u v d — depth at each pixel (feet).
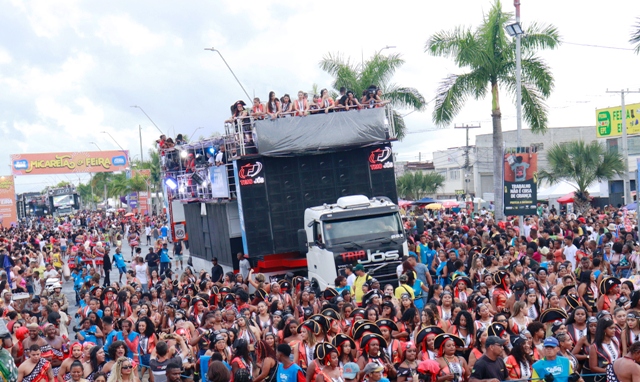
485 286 46.42
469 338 36.04
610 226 82.58
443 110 115.44
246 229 68.64
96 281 64.28
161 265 104.01
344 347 32.27
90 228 212.02
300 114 71.20
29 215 327.26
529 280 45.47
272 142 68.03
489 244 67.10
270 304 47.57
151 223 196.65
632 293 40.73
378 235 63.98
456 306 40.04
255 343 38.50
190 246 94.94
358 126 70.38
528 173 81.87
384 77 128.57
